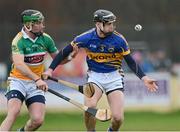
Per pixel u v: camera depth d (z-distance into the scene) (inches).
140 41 1929.1
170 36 1951.3
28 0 2484.0
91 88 848.9
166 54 1894.7
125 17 2418.8
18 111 800.3
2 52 1876.2
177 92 1803.6
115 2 2429.9
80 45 852.6
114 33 847.7
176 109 1788.9
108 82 853.8
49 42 832.9
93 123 887.7
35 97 812.6
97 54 850.8
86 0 2458.2
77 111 1726.1
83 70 1744.6
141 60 1845.5
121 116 826.8
